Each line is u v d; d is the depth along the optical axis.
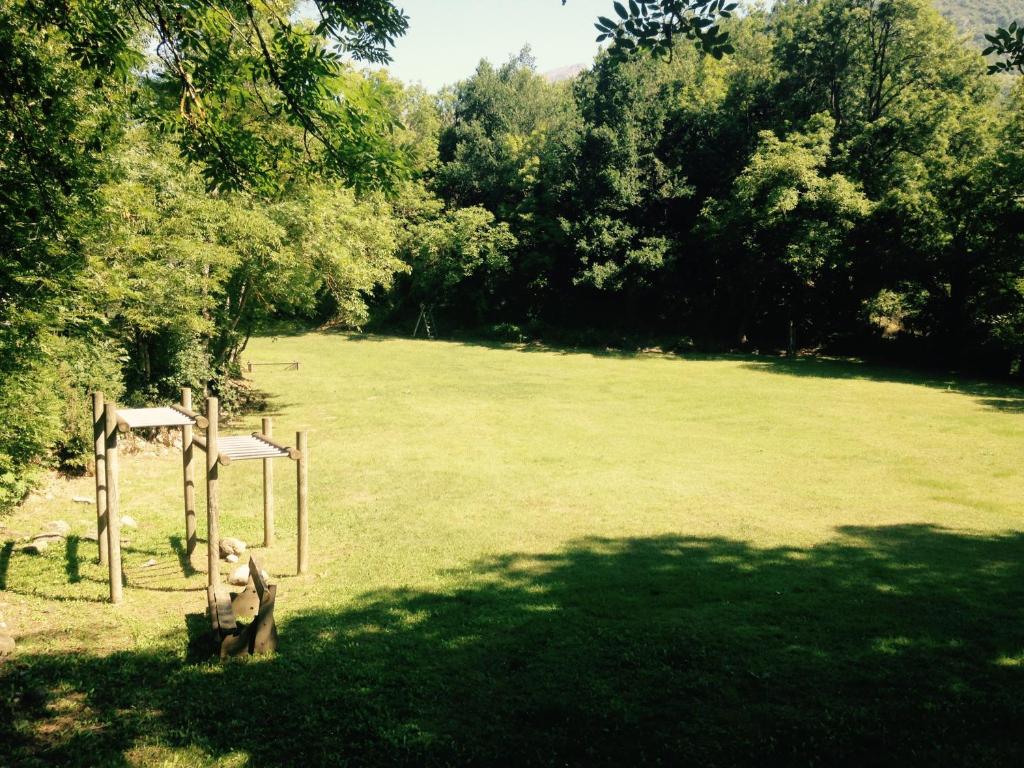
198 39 6.99
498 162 54.50
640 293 45.78
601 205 42.41
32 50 7.46
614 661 6.58
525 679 6.21
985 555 9.98
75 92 7.98
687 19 4.94
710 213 40.06
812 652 6.73
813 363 37.06
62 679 6.10
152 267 14.41
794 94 41.28
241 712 5.59
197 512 12.14
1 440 10.29
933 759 4.87
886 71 40.59
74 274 10.05
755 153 39.31
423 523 11.72
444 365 36.16
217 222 17.58
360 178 7.93
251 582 7.84
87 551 9.76
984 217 32.06
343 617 7.72
